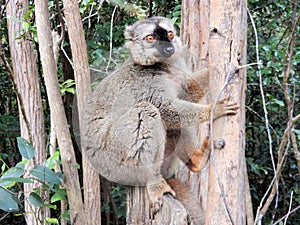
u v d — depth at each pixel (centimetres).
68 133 290
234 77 214
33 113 464
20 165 315
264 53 641
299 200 721
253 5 691
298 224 754
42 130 464
